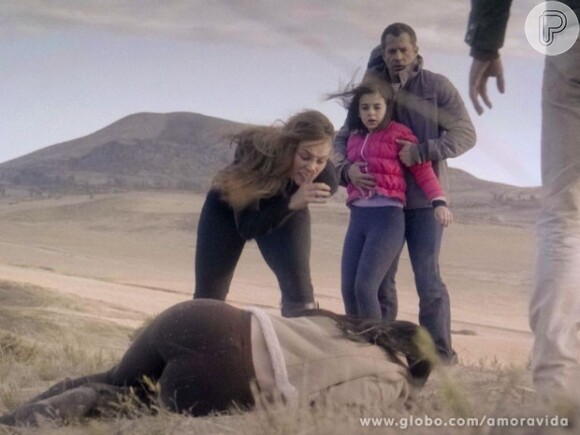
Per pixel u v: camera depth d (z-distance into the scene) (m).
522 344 13.06
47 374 7.50
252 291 30.22
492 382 5.47
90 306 15.12
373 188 8.09
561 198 4.86
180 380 5.15
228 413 5.14
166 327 5.28
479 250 41.75
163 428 4.82
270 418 4.53
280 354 5.11
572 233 4.87
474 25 4.73
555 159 4.85
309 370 5.14
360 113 8.02
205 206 7.04
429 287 8.31
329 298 26.89
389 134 8.01
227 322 5.22
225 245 7.01
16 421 5.26
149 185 107.19
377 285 8.06
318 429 4.30
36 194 104.38
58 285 20.44
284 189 6.81
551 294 4.85
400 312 23.06
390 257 8.08
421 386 5.41
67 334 10.80
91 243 55.47
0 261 38.78
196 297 7.08
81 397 5.27
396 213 8.09
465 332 18.62
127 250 52.22
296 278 6.93
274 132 6.71
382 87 5.73
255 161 6.74
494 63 4.75
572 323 4.86
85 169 142.00
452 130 7.73
